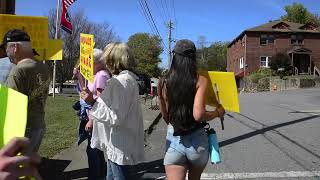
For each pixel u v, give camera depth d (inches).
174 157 167.3
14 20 230.7
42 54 239.9
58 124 530.0
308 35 2458.2
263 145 398.6
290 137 442.0
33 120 181.8
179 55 167.8
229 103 177.0
